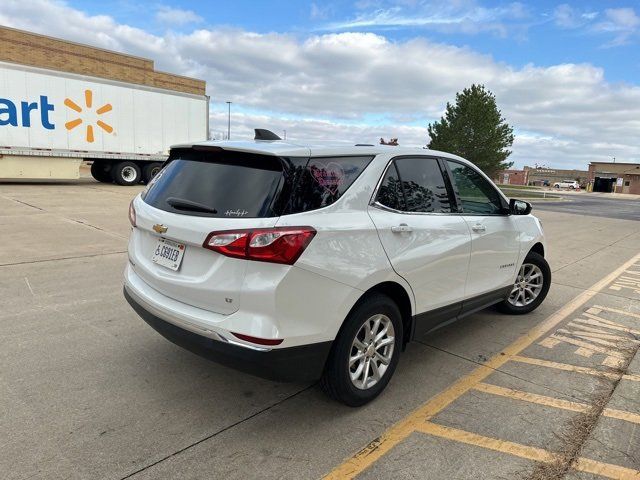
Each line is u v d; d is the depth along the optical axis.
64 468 2.56
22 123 17.61
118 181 20.95
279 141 3.28
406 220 3.46
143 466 2.61
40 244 7.99
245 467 2.64
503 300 5.01
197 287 2.89
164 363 3.83
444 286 3.85
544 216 20.14
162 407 3.21
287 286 2.73
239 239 2.71
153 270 3.24
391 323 3.42
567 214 22.03
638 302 6.27
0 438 2.78
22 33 23.77
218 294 2.80
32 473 2.51
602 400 3.55
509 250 4.78
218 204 2.92
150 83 28.59
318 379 3.04
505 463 2.78
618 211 26.83
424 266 3.55
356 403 3.28
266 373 2.80
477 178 4.49
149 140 21.34
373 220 3.21
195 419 3.09
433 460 2.78
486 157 41.94
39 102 17.94
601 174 90.56
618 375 3.99
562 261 9.20
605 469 2.75
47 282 5.88
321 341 2.93
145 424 3.00
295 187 2.88
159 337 4.32
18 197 14.59
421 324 3.71
